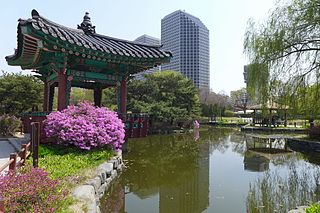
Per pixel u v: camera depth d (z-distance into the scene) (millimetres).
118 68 10844
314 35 12039
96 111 8828
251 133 28641
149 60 10258
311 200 7160
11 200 3531
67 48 8312
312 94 12695
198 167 10977
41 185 3918
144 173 9688
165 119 25953
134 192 7629
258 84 13516
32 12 8172
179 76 31375
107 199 6816
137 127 11039
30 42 8461
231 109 59562
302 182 9094
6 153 8047
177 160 12422
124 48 10266
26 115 11391
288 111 13992
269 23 13367
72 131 7914
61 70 9352
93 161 7438
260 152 16000
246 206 6551
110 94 24875
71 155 7508
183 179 9031
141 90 26781
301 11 12359
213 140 21875
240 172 10305
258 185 8484
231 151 16078
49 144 8352
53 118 8117
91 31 10797
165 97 28375
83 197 4797
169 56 10734
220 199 7035
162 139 21734
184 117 28875
